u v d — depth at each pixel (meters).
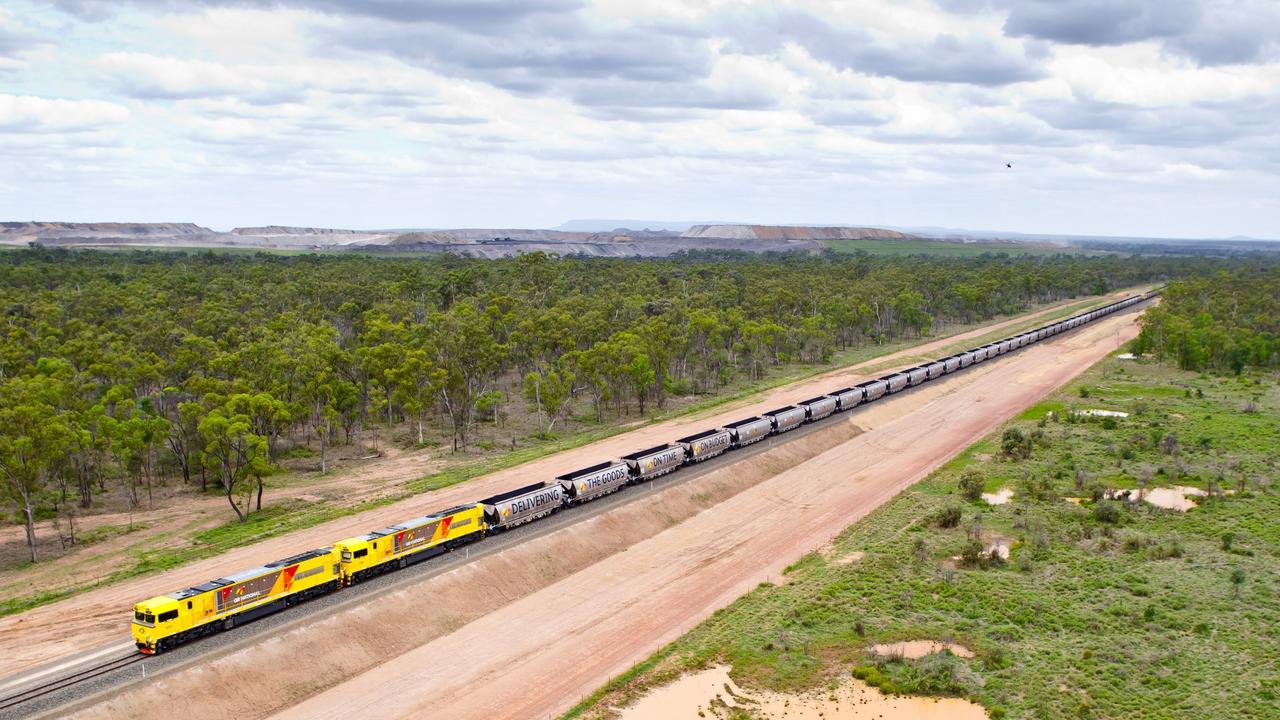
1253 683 57.03
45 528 90.50
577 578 78.25
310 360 121.31
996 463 110.12
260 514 92.44
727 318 192.38
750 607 70.12
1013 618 66.56
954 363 176.00
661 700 56.47
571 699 57.41
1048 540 81.94
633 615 70.44
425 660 63.19
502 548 78.31
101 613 66.50
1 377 115.69
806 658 61.12
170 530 88.75
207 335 153.62
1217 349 173.25
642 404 142.50
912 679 58.09
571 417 143.38
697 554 84.00
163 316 163.00
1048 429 125.25
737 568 80.12
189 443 105.88
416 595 69.19
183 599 58.62
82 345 131.50
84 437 91.19
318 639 61.88
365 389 131.12
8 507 97.19
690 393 162.00
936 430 132.75
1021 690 56.72
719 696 56.81
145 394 133.25
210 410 104.81
